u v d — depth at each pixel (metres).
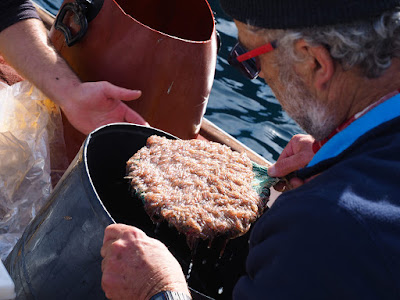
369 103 1.01
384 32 0.93
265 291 0.90
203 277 1.66
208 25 1.99
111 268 1.18
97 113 1.76
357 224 0.85
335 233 0.86
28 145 1.80
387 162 0.92
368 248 0.84
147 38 1.72
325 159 1.02
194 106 1.87
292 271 0.88
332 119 1.06
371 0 0.93
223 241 1.46
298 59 1.03
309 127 1.12
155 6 2.07
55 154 1.90
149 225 1.74
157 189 1.38
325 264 0.85
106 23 1.75
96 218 1.26
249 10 1.05
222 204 1.38
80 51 1.81
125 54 1.74
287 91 1.10
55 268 1.33
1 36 1.82
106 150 1.54
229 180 1.45
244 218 1.37
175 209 1.32
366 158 0.93
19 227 1.74
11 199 1.75
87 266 1.28
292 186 1.50
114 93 1.70
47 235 1.37
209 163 1.49
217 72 3.12
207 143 1.59
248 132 2.74
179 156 1.50
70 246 1.31
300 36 0.99
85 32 1.77
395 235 0.85
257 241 1.00
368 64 0.97
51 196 1.44
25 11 1.85
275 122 2.86
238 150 2.24
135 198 1.70
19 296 1.41
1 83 1.95
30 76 1.80
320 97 1.05
